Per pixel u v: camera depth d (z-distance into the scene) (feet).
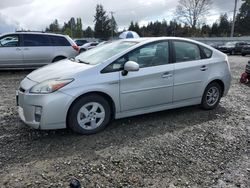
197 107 20.84
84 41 132.16
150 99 16.71
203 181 11.31
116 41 18.45
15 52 36.65
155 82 16.66
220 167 12.45
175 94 17.80
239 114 19.90
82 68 14.94
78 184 10.39
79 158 12.51
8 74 36.47
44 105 13.57
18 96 14.92
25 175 11.09
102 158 12.60
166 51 17.40
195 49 18.97
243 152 14.02
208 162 12.83
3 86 27.99
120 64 15.60
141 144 14.17
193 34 215.31
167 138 15.06
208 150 14.01
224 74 20.17
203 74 18.97
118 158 12.66
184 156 13.24
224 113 19.89
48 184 10.57
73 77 14.25
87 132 14.88
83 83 14.32
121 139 14.64
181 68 17.76
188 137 15.37
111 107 15.69
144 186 10.76
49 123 13.80
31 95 13.83
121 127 16.25
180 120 17.93
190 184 11.06
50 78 14.21
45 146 13.56
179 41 18.19
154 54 16.92
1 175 11.03
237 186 11.10
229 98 24.73
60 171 11.44
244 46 102.32
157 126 16.70
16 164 11.86
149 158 12.83
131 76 15.70
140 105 16.43
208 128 16.85
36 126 13.88
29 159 12.29
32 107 13.84
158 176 11.48
